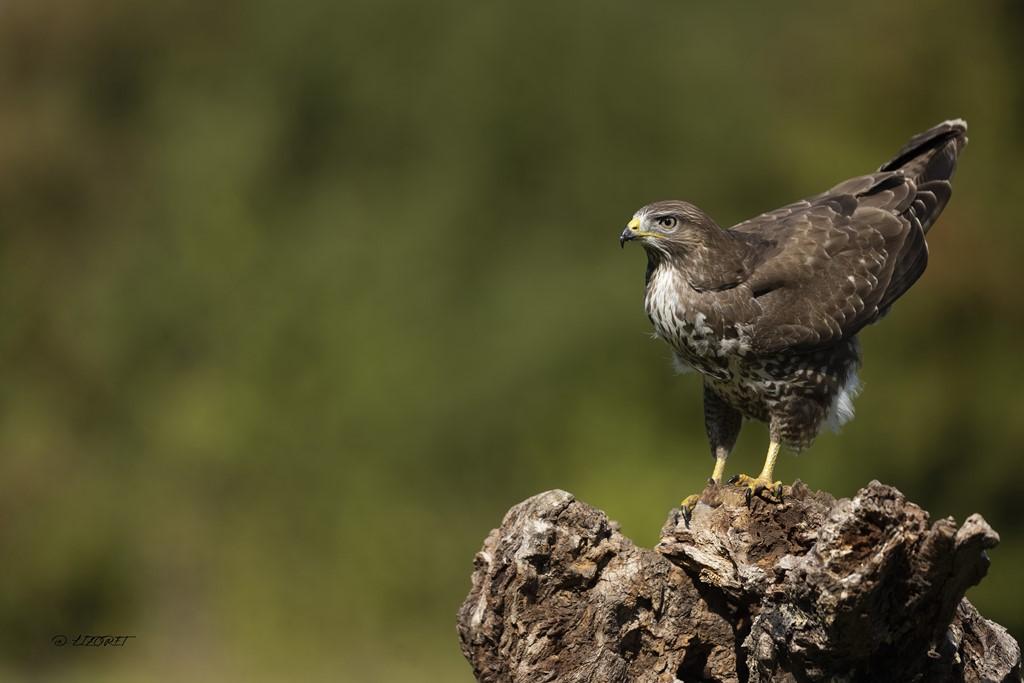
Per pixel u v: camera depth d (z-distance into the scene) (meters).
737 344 7.07
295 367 19.05
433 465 18.55
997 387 18.45
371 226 19.58
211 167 19.98
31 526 18.62
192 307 19.53
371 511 18.34
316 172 20.25
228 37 20.95
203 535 18.52
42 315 20.08
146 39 21.16
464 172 19.53
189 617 18.17
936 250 18.89
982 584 17.88
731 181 18.97
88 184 20.75
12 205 20.61
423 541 18.25
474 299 19.22
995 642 5.87
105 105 21.20
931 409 18.25
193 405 19.00
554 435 18.44
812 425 7.28
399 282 19.16
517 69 19.50
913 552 4.89
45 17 21.14
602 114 19.25
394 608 18.03
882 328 18.52
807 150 19.03
